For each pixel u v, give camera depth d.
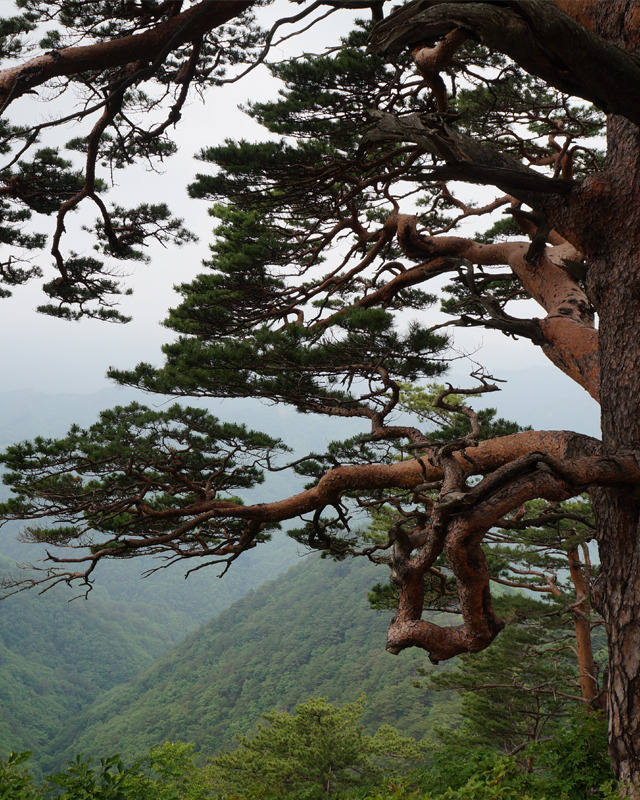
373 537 18.48
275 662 121.88
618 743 5.09
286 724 30.94
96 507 9.20
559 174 8.11
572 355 6.98
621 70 3.87
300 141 9.88
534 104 10.46
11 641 183.12
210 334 11.28
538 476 5.61
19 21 7.52
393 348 7.03
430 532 5.78
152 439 9.88
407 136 4.99
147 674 145.50
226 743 100.38
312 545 9.83
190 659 145.62
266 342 7.68
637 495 5.19
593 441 6.09
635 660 5.05
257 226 12.17
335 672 107.12
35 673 170.38
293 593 151.38
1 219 11.56
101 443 10.18
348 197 9.88
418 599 6.05
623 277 5.47
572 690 19.61
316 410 8.88
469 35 3.87
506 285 11.61
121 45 5.52
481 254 9.02
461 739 21.69
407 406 16.20
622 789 4.94
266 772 28.09
